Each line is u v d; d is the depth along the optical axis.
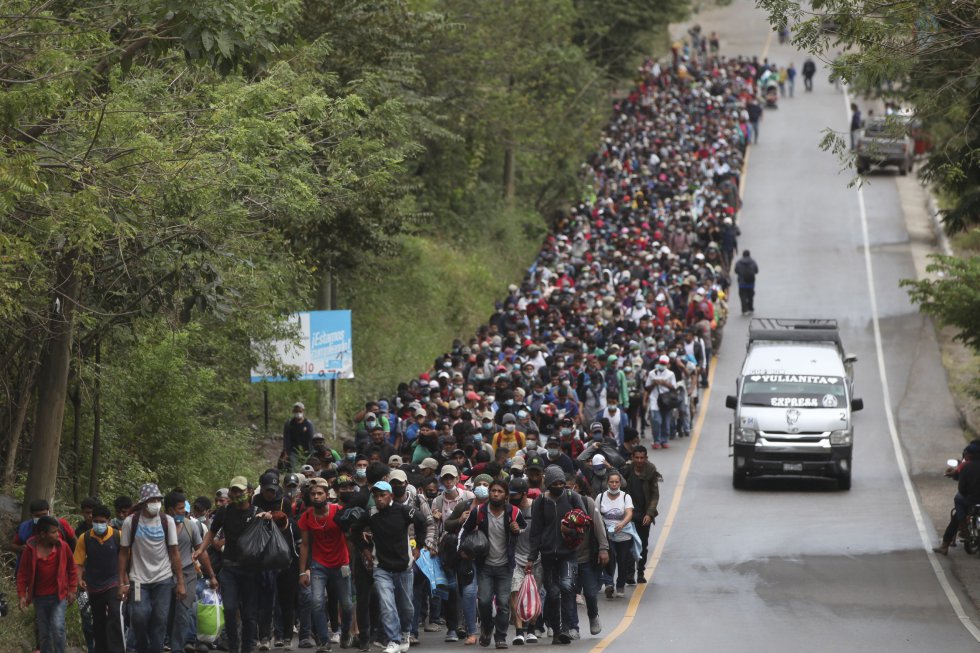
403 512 51.84
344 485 53.22
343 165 73.38
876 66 60.97
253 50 55.03
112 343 74.38
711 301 136.88
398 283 137.75
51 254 55.81
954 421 112.69
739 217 186.12
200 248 59.25
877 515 83.94
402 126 78.69
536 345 105.19
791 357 97.00
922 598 64.06
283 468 79.94
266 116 61.56
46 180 52.19
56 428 59.06
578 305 126.94
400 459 59.09
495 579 53.62
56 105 50.62
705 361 123.31
